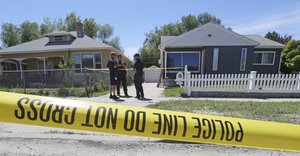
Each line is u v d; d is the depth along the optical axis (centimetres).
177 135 158
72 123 146
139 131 153
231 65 1532
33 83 1038
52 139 339
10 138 342
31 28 4253
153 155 293
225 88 830
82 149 307
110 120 149
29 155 290
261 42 1888
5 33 4216
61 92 864
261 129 166
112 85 734
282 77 816
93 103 155
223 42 1523
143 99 722
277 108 547
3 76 1053
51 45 1858
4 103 140
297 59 2008
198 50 1547
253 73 820
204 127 161
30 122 143
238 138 163
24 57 1834
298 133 169
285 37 3309
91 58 1770
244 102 648
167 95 845
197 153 299
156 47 4659
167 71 1568
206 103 618
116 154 294
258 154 297
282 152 301
